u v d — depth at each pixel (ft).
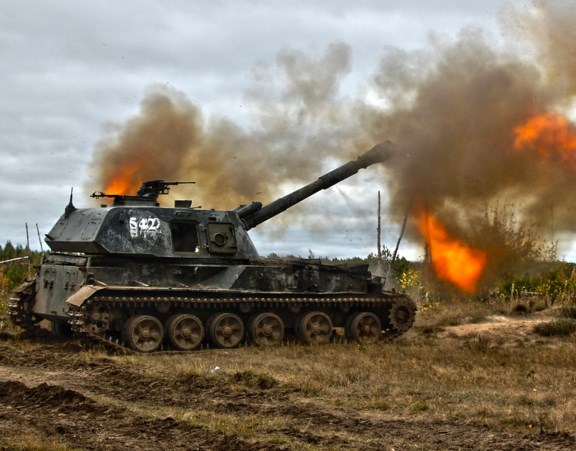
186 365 67.10
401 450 41.37
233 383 58.49
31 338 91.04
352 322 90.12
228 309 85.10
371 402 52.34
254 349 82.43
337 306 89.66
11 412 49.19
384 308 92.38
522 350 78.74
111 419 47.32
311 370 65.21
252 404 51.65
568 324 92.48
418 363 69.56
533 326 95.20
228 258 88.17
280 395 54.34
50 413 48.91
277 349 81.92
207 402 52.34
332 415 48.60
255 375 59.72
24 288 92.07
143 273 83.41
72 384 59.26
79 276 82.64
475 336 91.25
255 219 92.43
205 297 83.05
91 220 84.84
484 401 52.90
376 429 45.60
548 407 51.37
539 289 115.24
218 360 72.95
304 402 52.60
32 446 40.34
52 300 86.84
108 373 63.26
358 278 91.66
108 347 79.05
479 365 68.49
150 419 47.09
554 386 58.18
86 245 83.05
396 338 91.86
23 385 55.98
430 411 49.75
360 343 87.20
